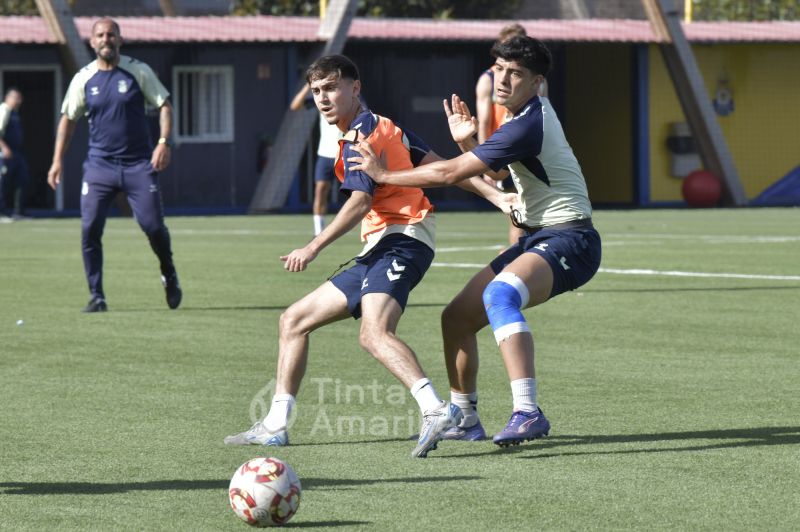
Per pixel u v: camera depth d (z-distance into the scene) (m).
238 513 11.48
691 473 13.54
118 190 27.52
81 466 13.91
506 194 15.71
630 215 67.88
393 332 14.57
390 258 14.80
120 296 30.77
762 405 17.42
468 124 16.28
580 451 14.61
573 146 85.88
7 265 39.03
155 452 14.60
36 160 72.88
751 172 82.88
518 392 14.48
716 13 89.25
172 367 20.66
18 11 92.69
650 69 80.62
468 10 99.00
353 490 12.82
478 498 12.49
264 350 22.44
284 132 71.62
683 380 19.42
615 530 11.41
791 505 12.24
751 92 82.62
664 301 29.39
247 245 46.78
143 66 27.27
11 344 23.12
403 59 78.38
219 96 74.31
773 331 24.69
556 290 15.02
